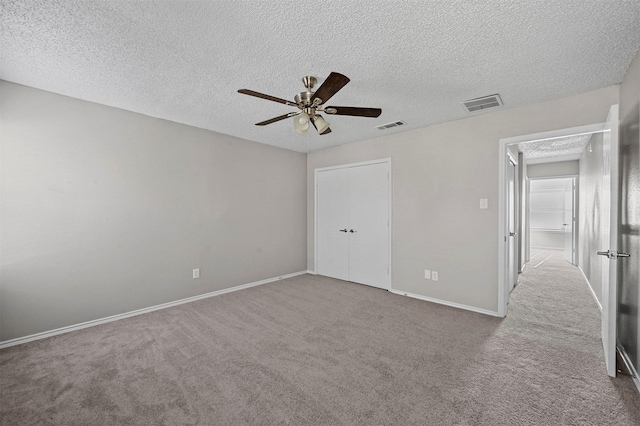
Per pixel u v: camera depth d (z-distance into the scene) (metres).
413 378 1.96
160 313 3.21
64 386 1.88
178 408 1.67
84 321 2.83
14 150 2.46
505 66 2.15
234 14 1.58
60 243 2.70
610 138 1.97
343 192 4.69
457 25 1.68
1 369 2.08
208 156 3.84
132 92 2.64
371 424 1.54
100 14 1.58
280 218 4.82
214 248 3.90
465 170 3.32
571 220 6.10
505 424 1.54
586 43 1.85
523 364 2.12
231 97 2.74
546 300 3.63
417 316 3.08
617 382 1.89
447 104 2.90
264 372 2.03
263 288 4.23
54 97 2.65
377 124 3.54
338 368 2.08
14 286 2.46
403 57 2.03
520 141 2.95
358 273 4.50
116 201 3.04
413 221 3.79
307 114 2.20
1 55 2.01
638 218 1.91
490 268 3.15
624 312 2.22
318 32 1.75
